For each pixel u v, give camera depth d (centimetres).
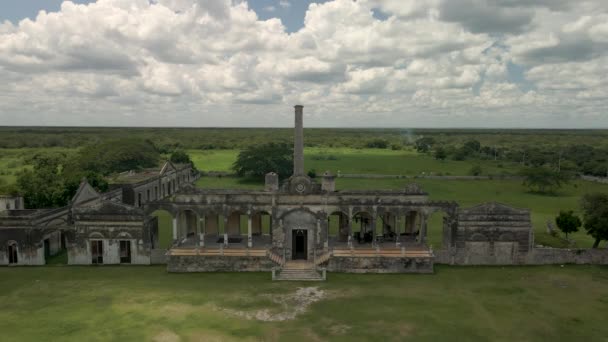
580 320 3550
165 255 5000
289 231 5019
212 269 4747
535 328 3403
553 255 5097
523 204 8950
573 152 18400
